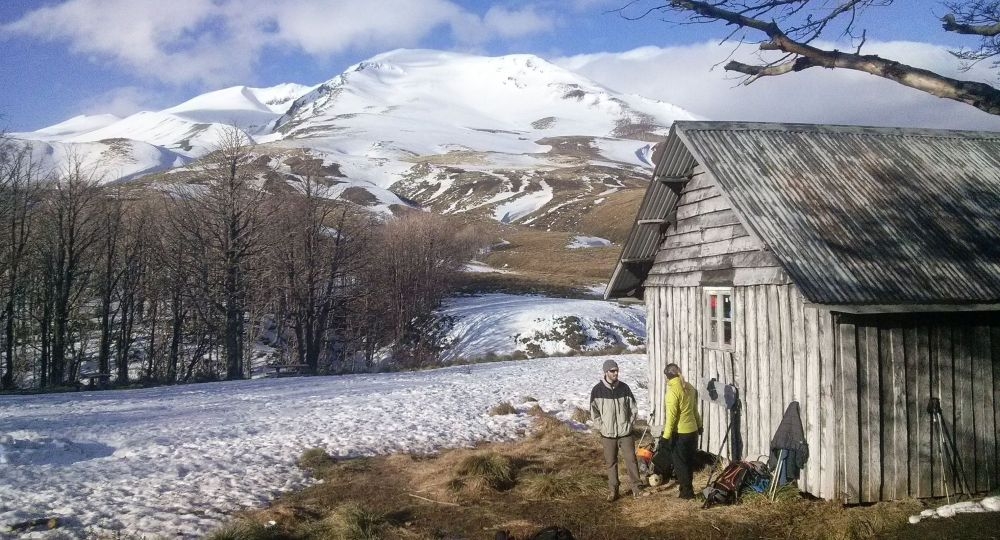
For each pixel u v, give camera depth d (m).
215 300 42.00
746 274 11.84
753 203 11.16
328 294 49.00
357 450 14.46
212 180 46.62
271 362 52.53
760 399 11.45
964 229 11.34
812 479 10.16
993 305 10.12
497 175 182.50
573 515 10.23
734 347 12.23
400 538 9.22
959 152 13.57
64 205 41.91
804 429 10.38
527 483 11.74
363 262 52.91
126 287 46.50
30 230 42.66
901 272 10.24
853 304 9.62
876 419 10.07
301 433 15.95
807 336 10.37
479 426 17.20
